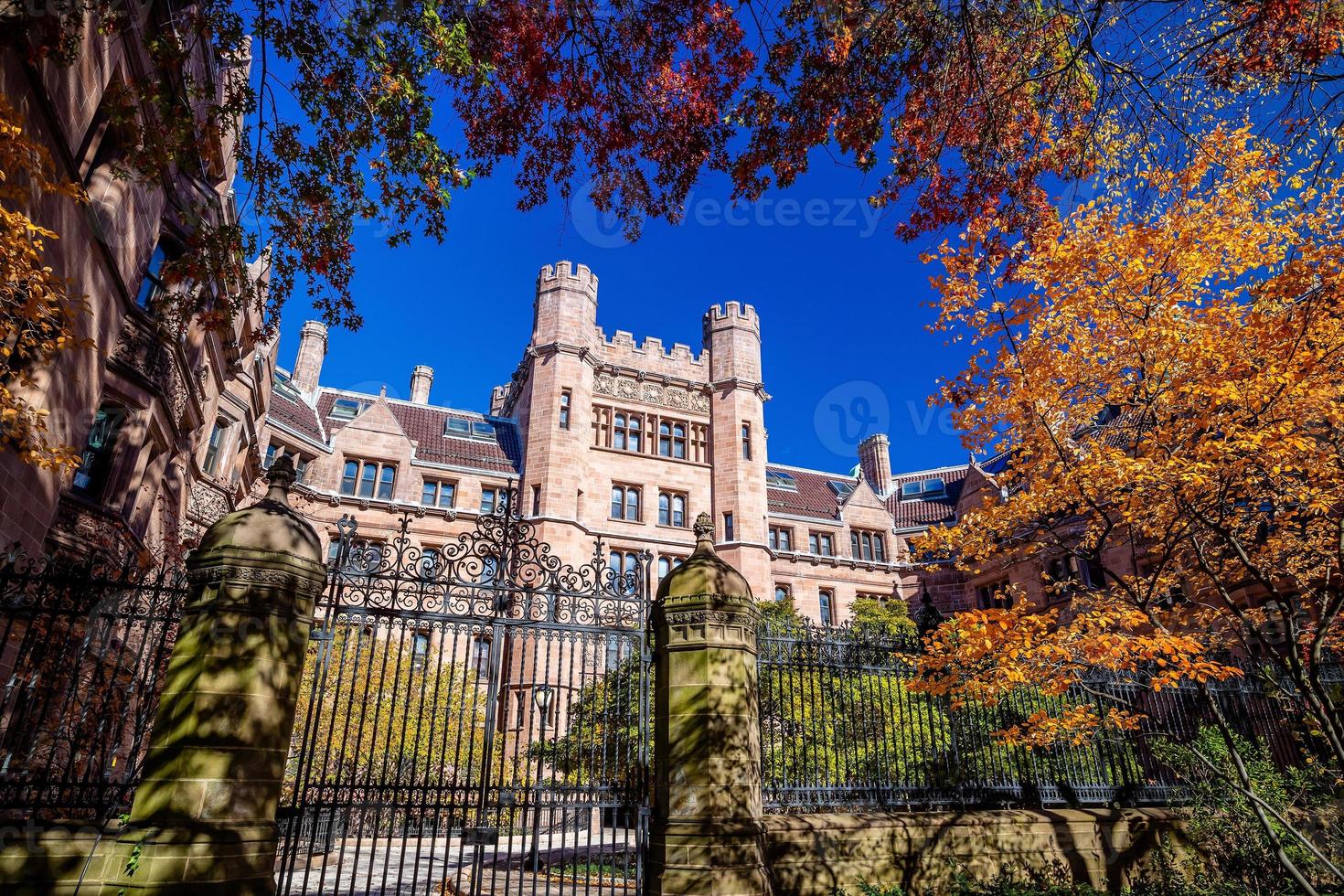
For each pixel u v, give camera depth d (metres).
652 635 8.91
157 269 13.16
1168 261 7.16
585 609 8.64
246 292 8.43
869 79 6.73
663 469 33.88
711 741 7.50
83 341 6.55
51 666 6.95
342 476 28.78
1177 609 9.01
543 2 6.98
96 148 10.09
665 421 35.34
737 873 7.00
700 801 7.31
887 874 8.10
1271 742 11.36
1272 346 6.66
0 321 6.34
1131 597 7.75
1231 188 7.02
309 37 7.00
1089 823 9.33
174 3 9.27
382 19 6.77
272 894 6.11
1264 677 9.76
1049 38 6.24
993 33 6.41
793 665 9.05
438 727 16.44
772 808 8.59
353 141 7.55
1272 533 9.84
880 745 10.52
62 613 6.71
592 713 8.32
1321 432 6.93
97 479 12.03
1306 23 5.20
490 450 32.81
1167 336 7.03
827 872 7.85
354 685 7.18
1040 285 7.79
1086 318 7.98
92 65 8.96
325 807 6.66
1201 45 5.53
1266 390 6.66
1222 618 11.16
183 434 15.70
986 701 8.18
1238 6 5.43
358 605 7.59
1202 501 7.54
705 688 7.70
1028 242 7.82
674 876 7.00
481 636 8.23
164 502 15.13
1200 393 7.11
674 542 32.47
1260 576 6.93
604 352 35.19
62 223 8.84
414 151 7.55
